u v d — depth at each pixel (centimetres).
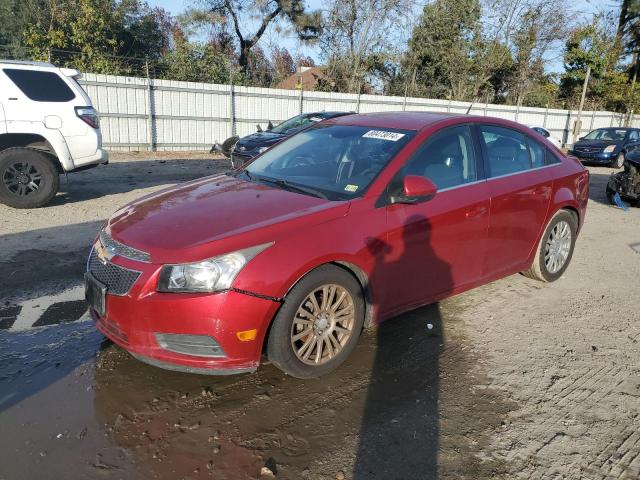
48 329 408
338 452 280
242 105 1895
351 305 351
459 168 431
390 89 3425
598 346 412
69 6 2206
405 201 374
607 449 292
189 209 354
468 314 462
